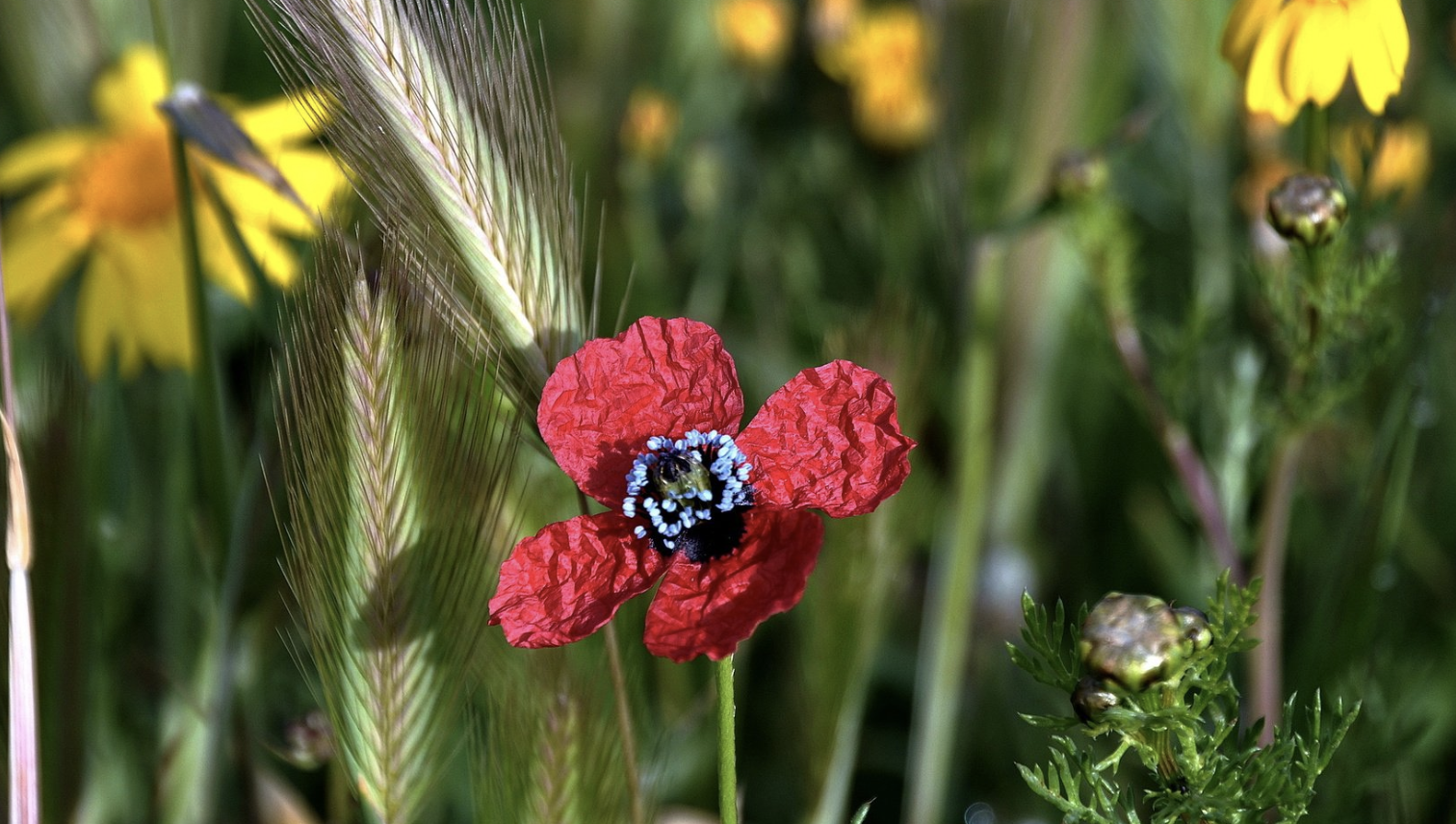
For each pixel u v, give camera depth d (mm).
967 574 267
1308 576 266
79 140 305
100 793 242
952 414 292
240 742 221
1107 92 297
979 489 267
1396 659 253
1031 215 244
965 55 286
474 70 150
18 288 295
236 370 256
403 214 149
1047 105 284
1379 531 211
